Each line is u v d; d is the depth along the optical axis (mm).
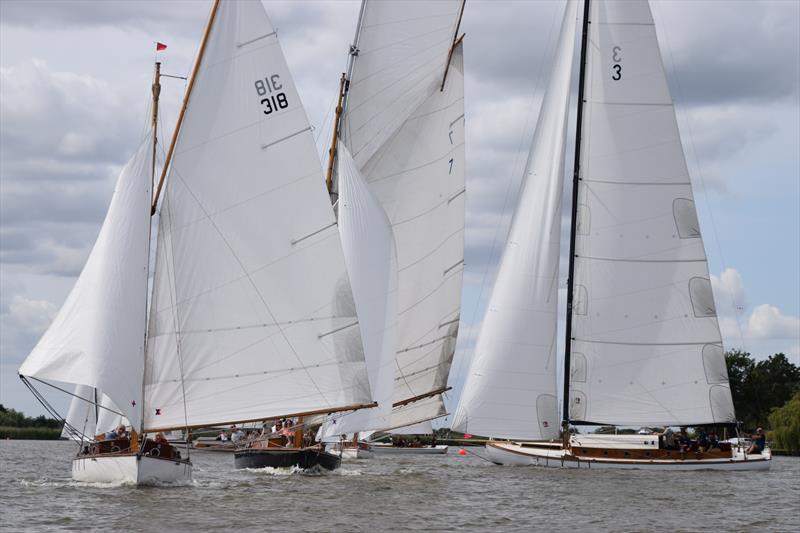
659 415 149625
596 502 109500
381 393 133625
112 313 109000
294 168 120562
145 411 114750
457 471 142875
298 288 120500
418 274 155375
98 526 87250
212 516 93125
